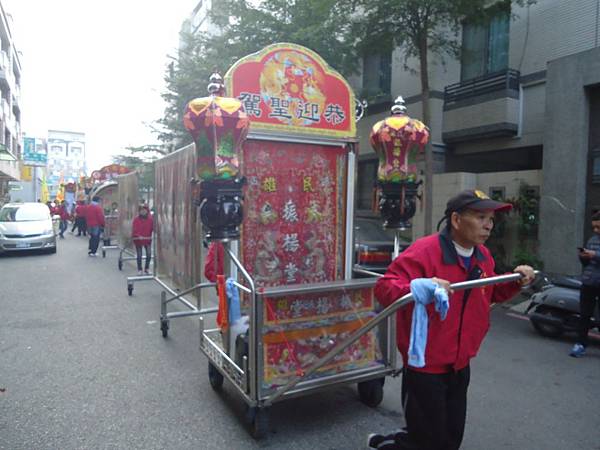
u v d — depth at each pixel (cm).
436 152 1147
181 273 569
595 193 798
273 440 328
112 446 318
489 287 249
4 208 1488
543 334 593
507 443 330
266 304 321
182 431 340
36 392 405
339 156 446
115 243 1684
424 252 232
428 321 226
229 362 356
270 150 417
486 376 454
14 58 3500
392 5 743
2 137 2873
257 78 396
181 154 559
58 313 682
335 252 448
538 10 973
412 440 243
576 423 359
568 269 812
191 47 1312
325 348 344
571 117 814
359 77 1348
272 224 419
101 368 463
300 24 986
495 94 1027
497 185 959
